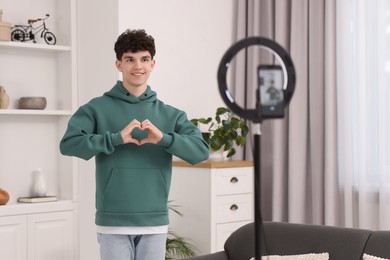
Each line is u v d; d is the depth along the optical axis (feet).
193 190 13.52
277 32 15.07
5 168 14.19
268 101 3.59
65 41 14.67
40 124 14.70
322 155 14.38
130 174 8.16
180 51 14.82
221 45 15.70
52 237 14.08
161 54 14.44
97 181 8.35
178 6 14.76
